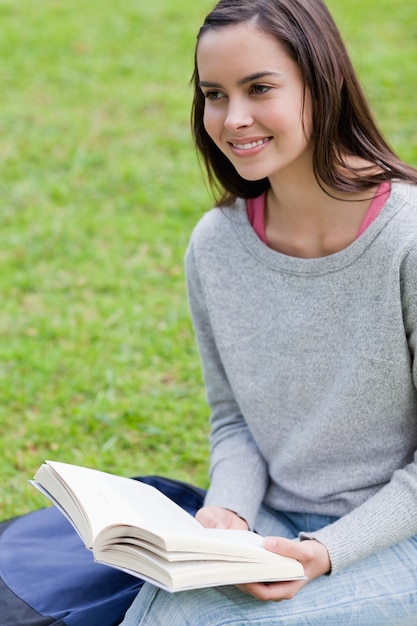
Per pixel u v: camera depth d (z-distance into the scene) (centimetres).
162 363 392
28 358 397
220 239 222
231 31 189
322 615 192
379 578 199
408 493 201
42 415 362
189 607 187
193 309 235
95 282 455
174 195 535
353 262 201
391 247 196
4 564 216
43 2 847
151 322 420
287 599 191
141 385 379
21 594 208
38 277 463
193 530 182
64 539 227
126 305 434
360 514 200
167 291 447
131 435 350
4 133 618
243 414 229
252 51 189
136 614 191
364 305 202
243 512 220
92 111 646
